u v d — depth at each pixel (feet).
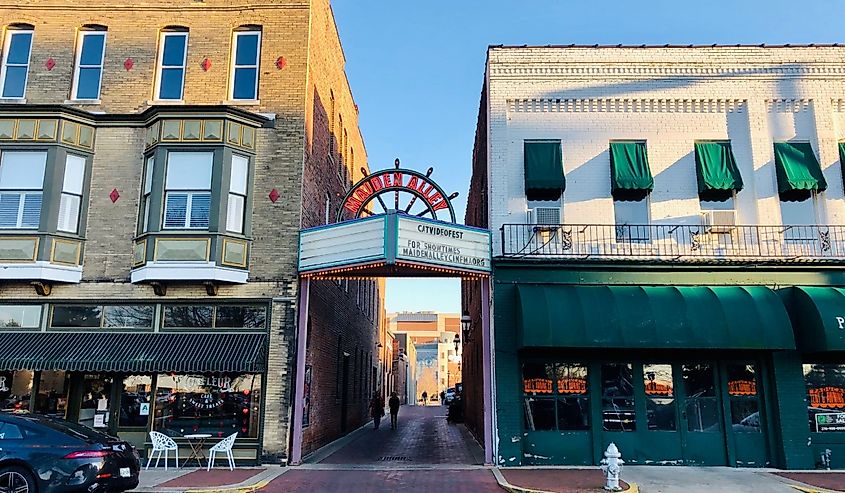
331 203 66.64
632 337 44.14
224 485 37.93
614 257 48.26
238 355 46.03
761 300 45.52
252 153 50.67
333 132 68.18
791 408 46.16
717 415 46.93
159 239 47.65
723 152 50.78
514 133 51.78
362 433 80.79
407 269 47.47
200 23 53.93
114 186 50.44
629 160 50.42
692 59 52.49
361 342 92.32
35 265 47.19
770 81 52.13
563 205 50.29
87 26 54.39
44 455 30.22
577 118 51.98
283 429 46.60
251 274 48.93
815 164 50.08
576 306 45.24
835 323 43.88
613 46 52.70
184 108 49.42
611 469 36.83
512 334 47.34
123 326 48.29
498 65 52.65
